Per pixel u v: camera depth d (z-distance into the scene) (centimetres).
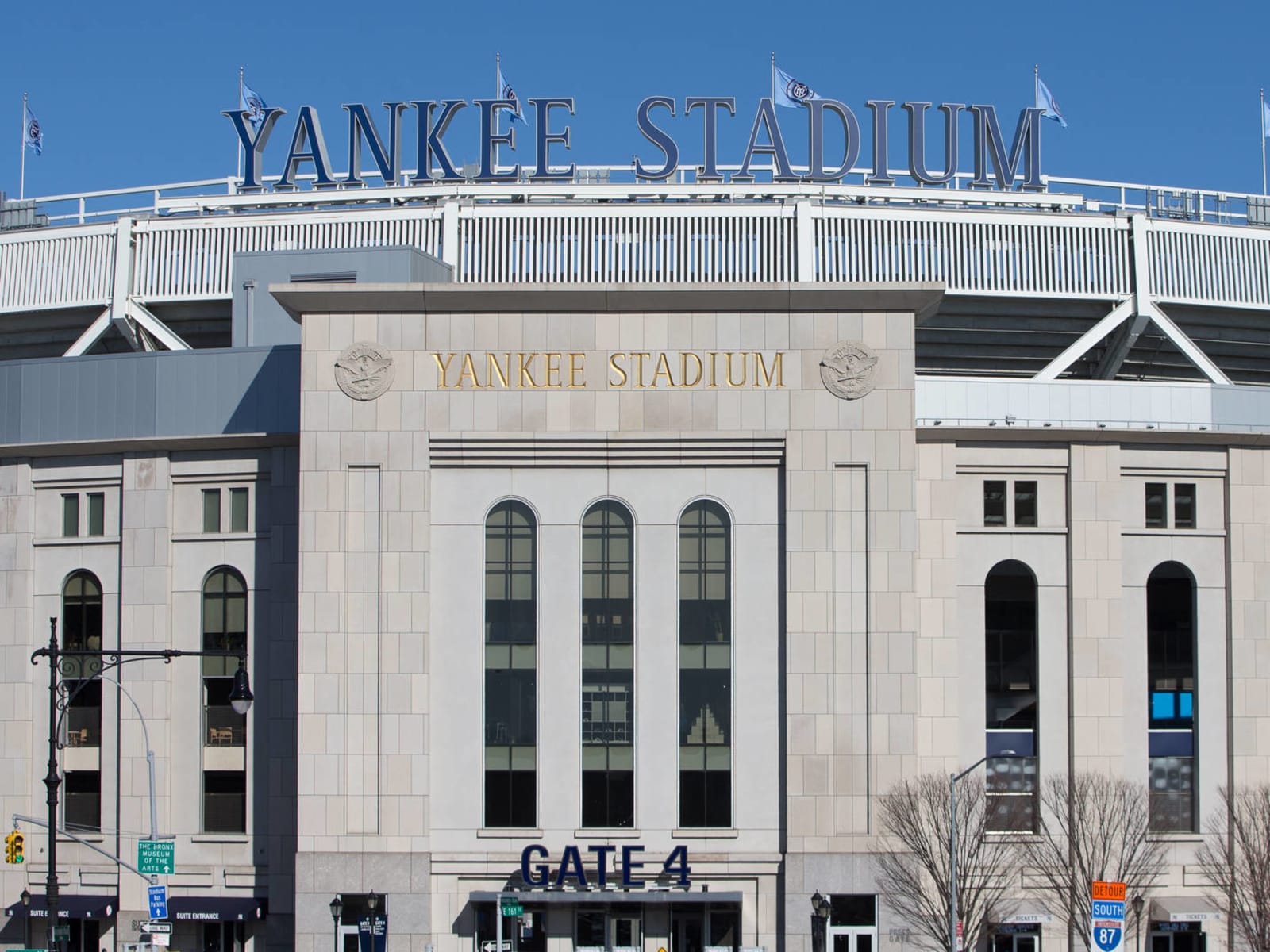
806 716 5994
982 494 6344
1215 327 8062
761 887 5997
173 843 5694
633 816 6031
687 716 6072
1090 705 6262
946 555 6278
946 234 7800
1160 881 6250
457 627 6103
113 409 6594
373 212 7912
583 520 6141
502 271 7800
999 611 6319
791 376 6088
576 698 6069
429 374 6119
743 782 6038
